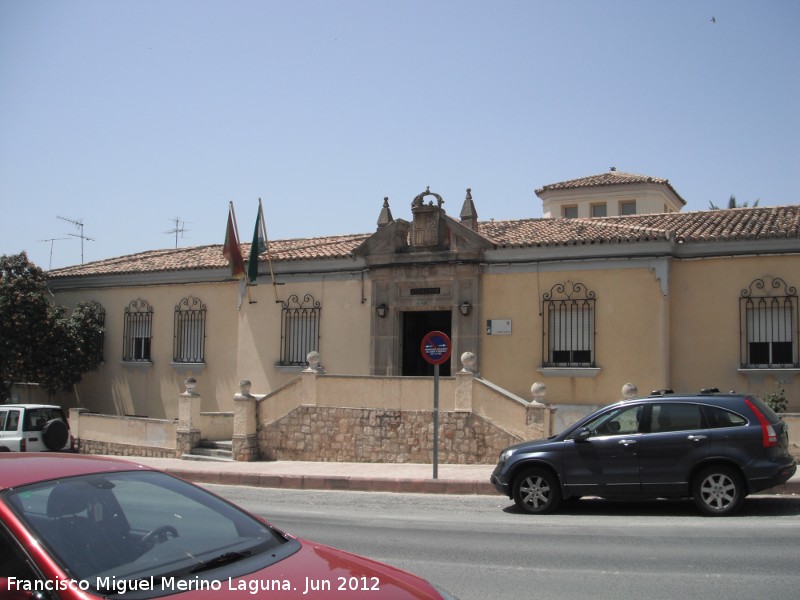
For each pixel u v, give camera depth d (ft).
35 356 77.36
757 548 28.71
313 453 59.31
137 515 15.61
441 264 63.57
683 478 36.09
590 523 35.27
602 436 37.70
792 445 47.98
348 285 67.92
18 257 80.33
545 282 60.13
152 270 77.87
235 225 71.67
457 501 43.39
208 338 75.41
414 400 56.49
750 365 54.90
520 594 23.31
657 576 25.05
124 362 79.66
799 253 53.88
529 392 59.98
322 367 66.59
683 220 64.85
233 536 15.70
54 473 15.61
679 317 57.16
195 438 64.95
